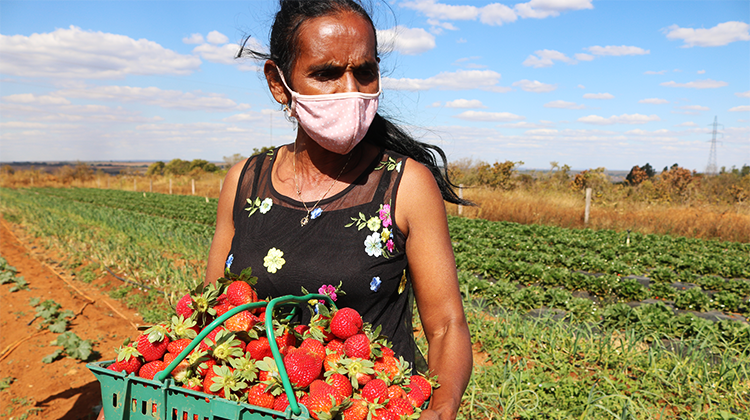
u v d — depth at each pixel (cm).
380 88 164
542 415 461
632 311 716
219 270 188
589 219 1966
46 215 2131
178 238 1358
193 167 7750
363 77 158
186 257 1180
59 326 712
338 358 137
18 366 602
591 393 457
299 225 162
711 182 2636
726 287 966
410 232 159
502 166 2850
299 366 125
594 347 614
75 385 557
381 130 190
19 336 696
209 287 147
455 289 159
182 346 137
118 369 137
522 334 652
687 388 525
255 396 125
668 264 1226
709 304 851
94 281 998
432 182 162
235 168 193
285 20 158
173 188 4778
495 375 530
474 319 695
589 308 755
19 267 1138
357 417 119
